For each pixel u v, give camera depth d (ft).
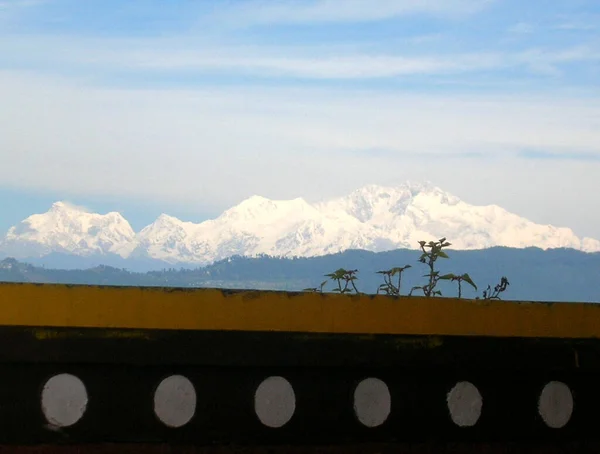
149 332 16.12
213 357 16.33
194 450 16.35
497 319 17.70
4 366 15.78
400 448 17.25
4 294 15.66
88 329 15.92
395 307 17.19
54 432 15.92
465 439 17.62
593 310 18.24
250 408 16.58
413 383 17.34
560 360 18.03
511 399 17.92
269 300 16.58
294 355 16.65
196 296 16.29
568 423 18.19
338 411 16.96
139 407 16.17
